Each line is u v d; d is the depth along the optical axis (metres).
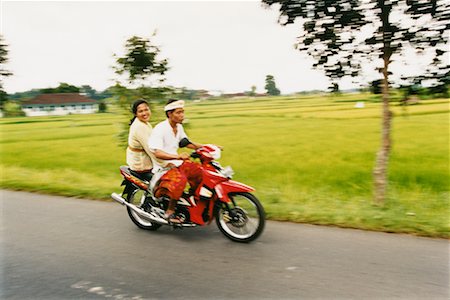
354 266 3.70
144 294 3.30
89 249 4.39
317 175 12.27
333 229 4.76
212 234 4.78
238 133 29.09
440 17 5.01
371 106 51.09
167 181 4.59
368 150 17.77
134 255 4.18
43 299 3.27
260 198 6.48
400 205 5.93
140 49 8.45
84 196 6.92
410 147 17.59
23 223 5.42
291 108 58.47
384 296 3.14
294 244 4.31
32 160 17.77
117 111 9.05
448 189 9.52
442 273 3.51
